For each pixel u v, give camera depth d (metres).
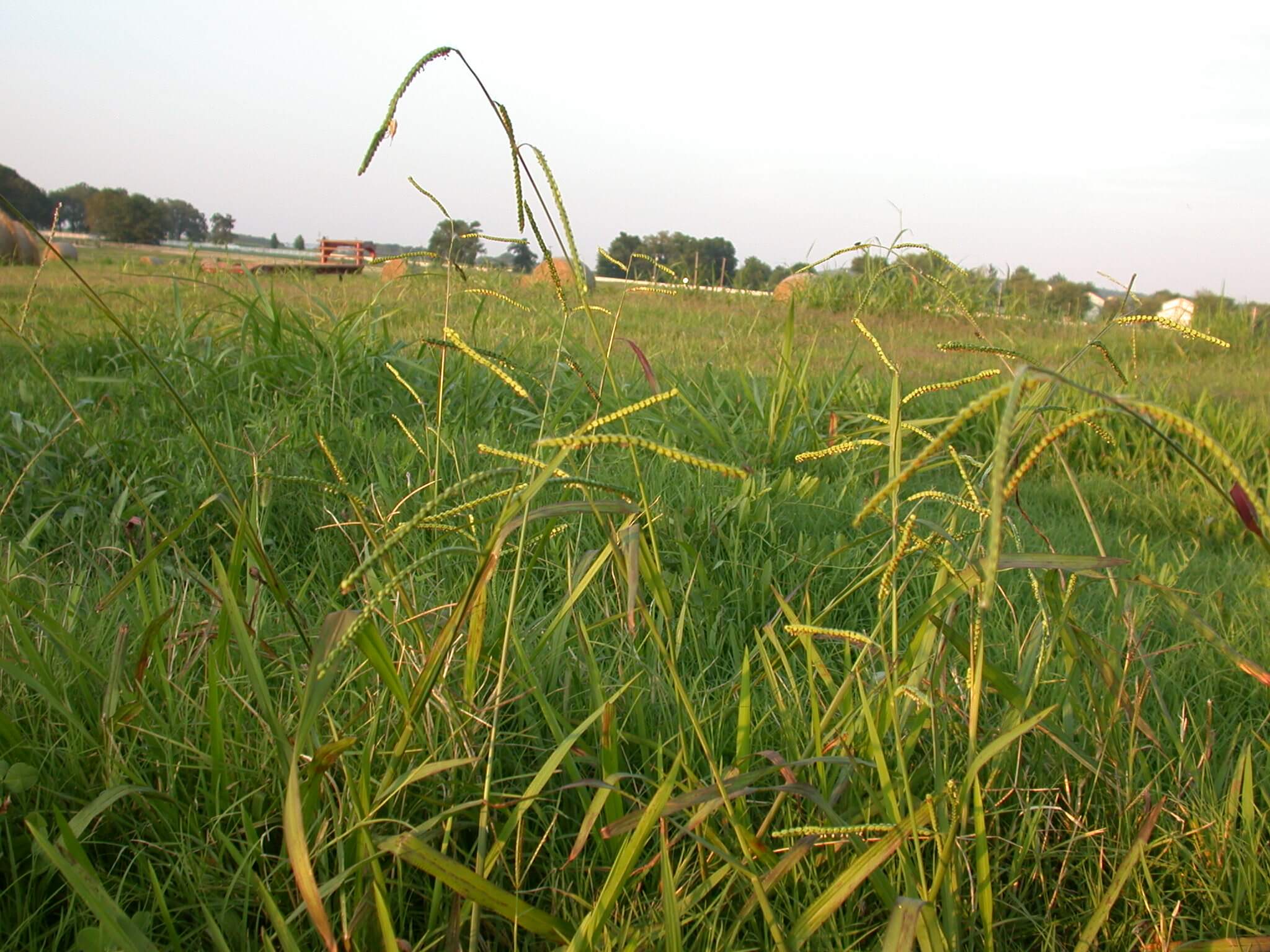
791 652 2.54
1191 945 1.67
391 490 3.78
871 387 6.53
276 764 1.95
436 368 5.42
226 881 1.79
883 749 1.87
